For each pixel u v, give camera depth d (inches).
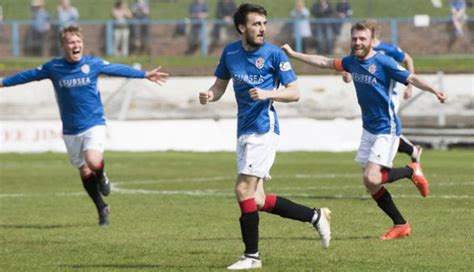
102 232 1364.4
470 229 1315.2
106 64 1435.8
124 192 1902.1
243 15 1030.4
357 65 1240.8
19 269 1067.9
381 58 1227.9
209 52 3814.0
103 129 1446.9
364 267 1034.1
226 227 1387.8
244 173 1035.3
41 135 2945.4
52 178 2235.5
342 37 3686.0
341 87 3058.6
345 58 1257.4
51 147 2945.4
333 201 1686.8
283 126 2933.1
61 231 1384.1
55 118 3107.8
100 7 4212.6
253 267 1034.1
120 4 4067.4
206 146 2962.6
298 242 1229.7
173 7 4143.7
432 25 3774.6
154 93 3117.6
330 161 2588.6
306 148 2925.7
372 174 1239.5
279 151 2915.8
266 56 1035.3
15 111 3110.2
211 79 3112.7
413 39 3786.9
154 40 3804.1
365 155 1270.9
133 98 3120.1
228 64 1049.5
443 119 3043.8
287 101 1022.4
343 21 3681.1
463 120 3046.3
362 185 1969.7
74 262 1108.5
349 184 1995.6
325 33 3683.6
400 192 1807.3
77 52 1418.6
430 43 3779.5
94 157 1421.0
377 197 1255.5
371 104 1250.0
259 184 1080.8
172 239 1278.3
